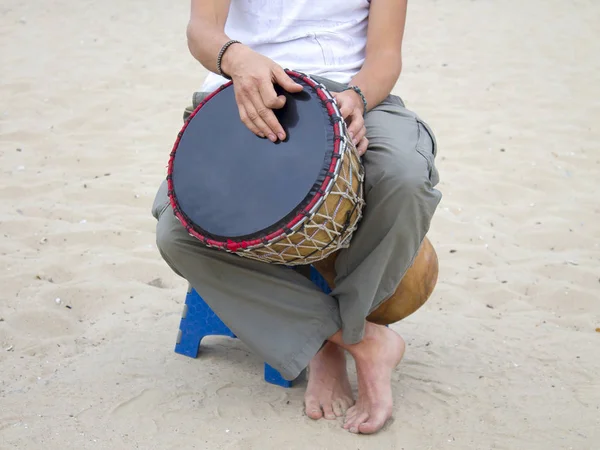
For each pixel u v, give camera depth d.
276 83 1.96
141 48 6.55
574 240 3.55
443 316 2.81
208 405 2.14
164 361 2.40
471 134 4.89
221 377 2.31
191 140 2.01
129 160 4.35
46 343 2.49
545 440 2.02
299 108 1.92
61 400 2.14
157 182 4.05
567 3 8.19
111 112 5.07
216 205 1.90
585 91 5.73
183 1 8.23
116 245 3.35
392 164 1.93
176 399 2.17
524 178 4.27
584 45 6.84
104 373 2.30
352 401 2.16
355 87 2.03
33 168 4.16
